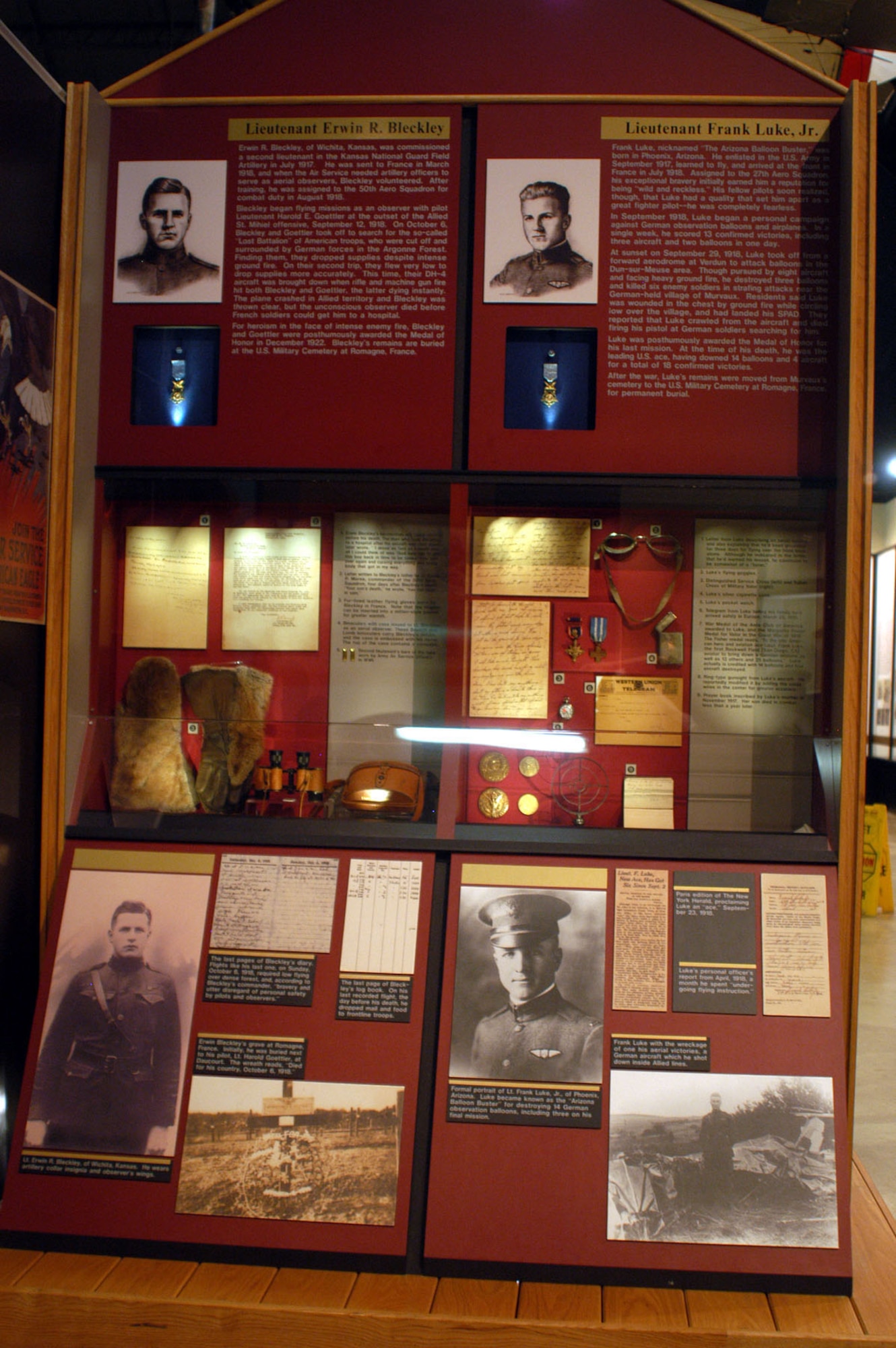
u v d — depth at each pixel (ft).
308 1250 5.97
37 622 7.27
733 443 7.38
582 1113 6.17
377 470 7.55
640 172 7.46
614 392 7.43
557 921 6.66
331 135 7.63
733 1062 6.27
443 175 7.55
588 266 7.47
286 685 8.53
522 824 7.43
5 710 6.91
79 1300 5.65
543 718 8.26
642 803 7.72
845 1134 6.10
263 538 8.55
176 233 7.72
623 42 7.51
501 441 7.48
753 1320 5.57
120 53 17.12
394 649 8.47
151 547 8.54
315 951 6.66
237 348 7.64
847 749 6.97
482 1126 6.16
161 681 8.48
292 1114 6.26
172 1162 6.21
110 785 7.55
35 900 7.30
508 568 8.34
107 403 7.77
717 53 7.47
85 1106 6.37
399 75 7.61
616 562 8.32
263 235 7.65
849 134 7.18
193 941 6.75
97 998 6.65
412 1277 5.90
